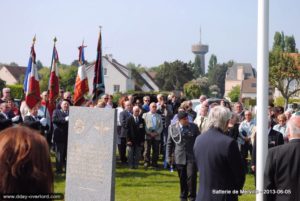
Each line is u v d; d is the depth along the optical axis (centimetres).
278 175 527
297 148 521
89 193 775
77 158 794
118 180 1294
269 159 535
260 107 689
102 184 760
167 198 1078
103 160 761
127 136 1498
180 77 8669
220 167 565
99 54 1536
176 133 998
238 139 1436
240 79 12706
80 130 789
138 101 1733
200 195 572
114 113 751
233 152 563
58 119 1334
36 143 229
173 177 1366
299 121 528
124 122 1533
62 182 1216
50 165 236
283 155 524
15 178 224
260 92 692
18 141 227
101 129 764
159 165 1578
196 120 1324
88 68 6334
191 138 990
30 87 1433
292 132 530
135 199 1063
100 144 765
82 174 786
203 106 1322
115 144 754
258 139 688
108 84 7662
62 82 6075
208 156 570
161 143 1681
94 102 1509
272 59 5625
